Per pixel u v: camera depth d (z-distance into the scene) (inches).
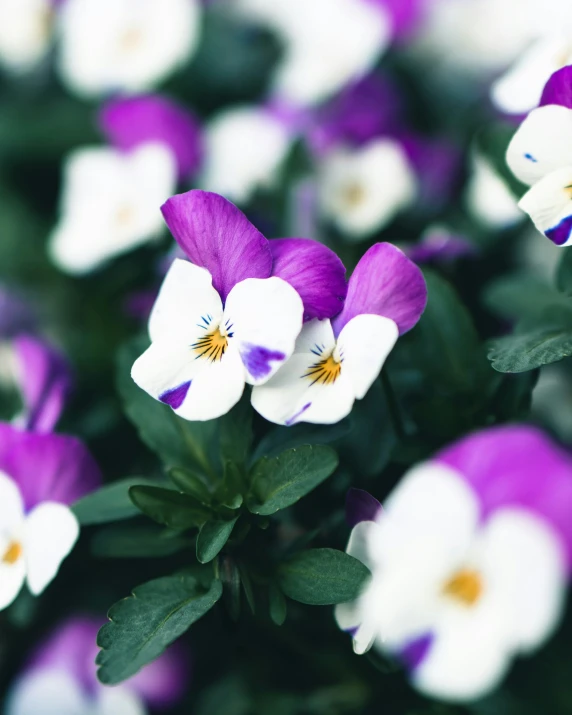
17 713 14.8
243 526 13.3
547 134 12.9
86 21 20.3
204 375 12.9
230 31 21.9
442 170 17.9
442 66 20.1
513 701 13.2
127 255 17.1
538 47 14.0
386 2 18.9
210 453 13.9
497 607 11.5
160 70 19.5
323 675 14.3
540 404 15.7
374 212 17.2
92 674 14.8
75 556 14.6
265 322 12.7
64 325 18.5
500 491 11.6
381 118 18.3
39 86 22.3
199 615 12.7
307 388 12.8
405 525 11.8
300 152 17.5
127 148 17.8
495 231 16.7
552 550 11.4
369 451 13.9
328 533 13.6
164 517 13.4
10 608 14.4
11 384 17.2
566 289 13.6
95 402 16.5
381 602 11.7
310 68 19.0
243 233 12.9
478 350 13.9
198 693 14.8
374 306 12.7
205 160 18.0
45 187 21.3
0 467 13.8
